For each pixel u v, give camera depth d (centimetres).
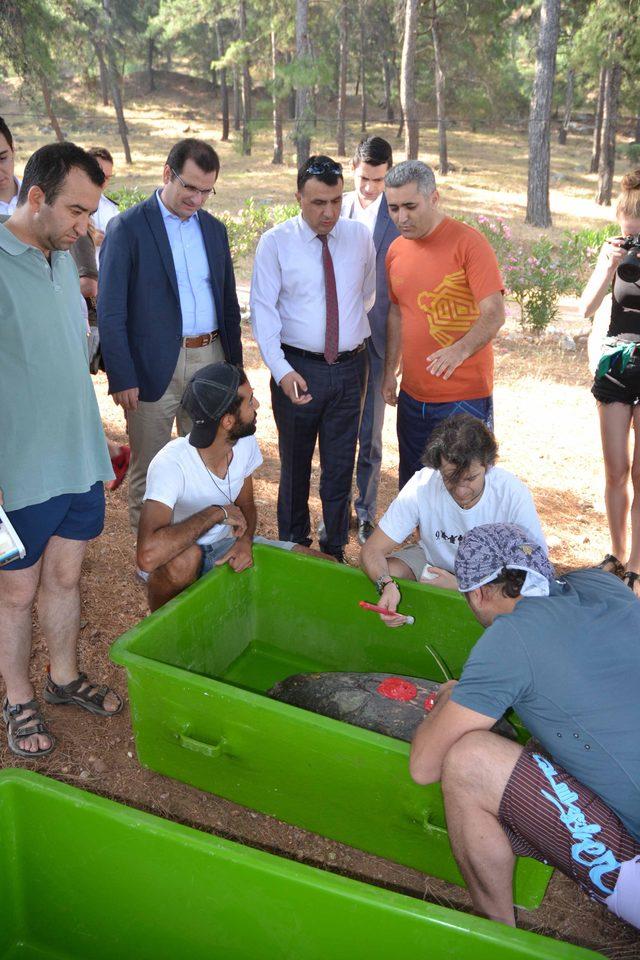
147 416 413
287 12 2781
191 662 327
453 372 399
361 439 486
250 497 361
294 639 366
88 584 421
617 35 2402
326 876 196
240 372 319
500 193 2991
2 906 225
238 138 4091
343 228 409
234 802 301
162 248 386
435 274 389
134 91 5262
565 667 220
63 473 288
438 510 333
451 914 189
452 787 229
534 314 1034
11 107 4397
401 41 3209
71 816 213
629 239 416
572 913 272
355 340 418
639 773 216
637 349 418
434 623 335
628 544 514
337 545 459
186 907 213
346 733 249
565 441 677
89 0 3086
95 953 232
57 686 335
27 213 261
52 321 274
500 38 3228
